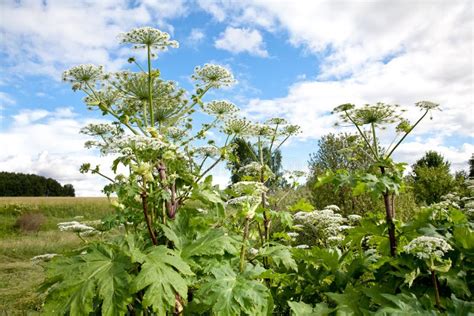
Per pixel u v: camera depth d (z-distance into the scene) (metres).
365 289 3.40
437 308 3.15
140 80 3.97
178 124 4.38
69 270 2.71
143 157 3.21
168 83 4.05
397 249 3.90
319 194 12.26
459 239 3.48
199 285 3.07
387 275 3.71
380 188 3.67
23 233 26.97
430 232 3.65
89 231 4.50
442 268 3.11
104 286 2.57
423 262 3.33
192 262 2.93
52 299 2.57
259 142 5.57
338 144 12.97
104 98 4.07
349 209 11.34
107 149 3.20
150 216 3.35
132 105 4.09
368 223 4.00
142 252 2.80
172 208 3.44
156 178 3.45
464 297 3.39
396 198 11.30
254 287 2.85
